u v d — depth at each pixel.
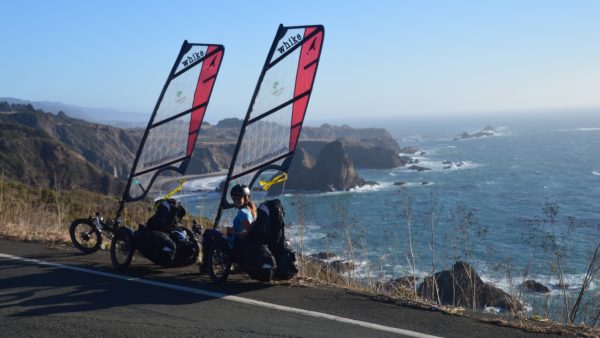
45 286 7.39
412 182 88.38
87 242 10.29
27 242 10.50
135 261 9.12
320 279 8.56
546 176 84.56
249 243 7.43
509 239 21.86
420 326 5.89
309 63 8.81
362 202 51.12
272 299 6.85
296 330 5.68
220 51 9.66
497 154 148.88
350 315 6.23
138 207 15.71
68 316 6.11
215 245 7.63
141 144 10.14
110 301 6.71
